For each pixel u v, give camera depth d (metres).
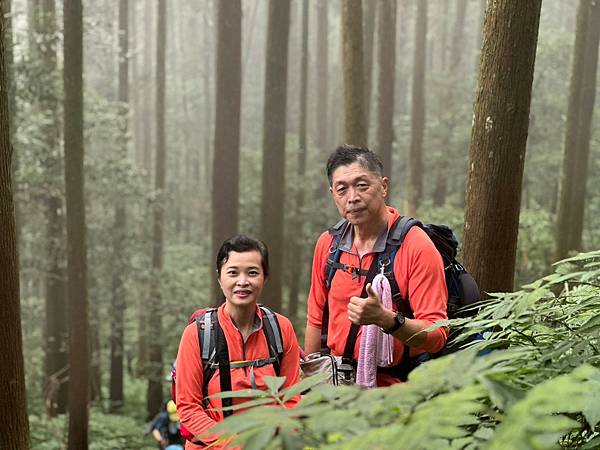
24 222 15.34
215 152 10.83
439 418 0.96
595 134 17.70
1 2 3.49
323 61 24.42
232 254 2.55
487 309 1.77
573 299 2.21
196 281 19.58
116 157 16.17
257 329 2.55
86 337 10.24
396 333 2.24
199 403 2.50
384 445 0.94
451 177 22.33
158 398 16.66
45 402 14.87
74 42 9.64
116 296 17.47
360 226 2.60
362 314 2.20
